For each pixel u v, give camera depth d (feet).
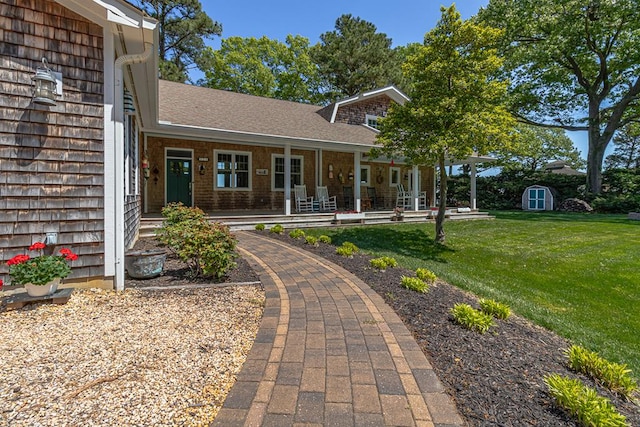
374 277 16.03
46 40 12.15
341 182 46.26
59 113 12.40
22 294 11.68
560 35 50.44
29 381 6.98
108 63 13.14
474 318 10.48
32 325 9.77
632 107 58.39
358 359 8.23
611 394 8.04
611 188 60.70
